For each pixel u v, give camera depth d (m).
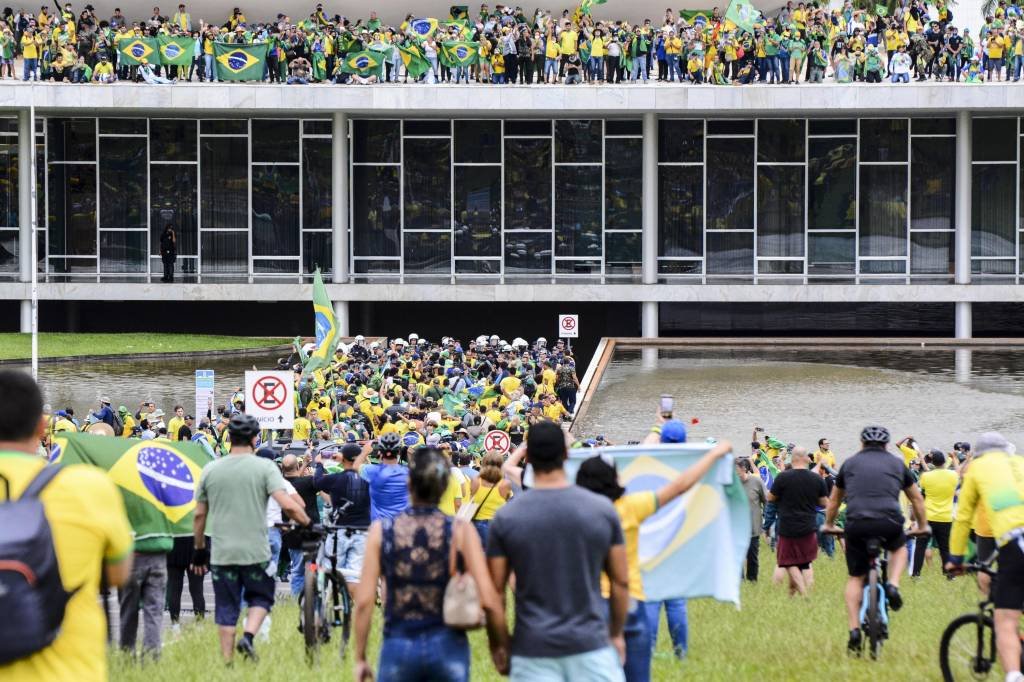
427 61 104.19
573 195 111.19
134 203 110.38
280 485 23.50
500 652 15.67
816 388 79.00
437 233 111.44
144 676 22.80
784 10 117.25
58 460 24.17
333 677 22.69
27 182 106.25
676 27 106.94
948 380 82.00
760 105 102.62
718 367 88.75
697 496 20.62
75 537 11.65
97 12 121.00
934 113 107.31
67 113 107.31
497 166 111.19
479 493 32.62
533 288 106.50
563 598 14.79
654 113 106.50
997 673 22.17
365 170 111.06
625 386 80.38
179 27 105.19
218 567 23.38
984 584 24.97
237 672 22.77
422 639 15.55
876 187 110.19
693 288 106.38
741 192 110.88
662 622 30.03
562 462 15.20
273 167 110.56
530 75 104.38
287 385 49.59
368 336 110.75
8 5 118.50
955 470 44.84
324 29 104.56
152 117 109.69
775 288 105.88
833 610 31.42
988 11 133.50
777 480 33.31
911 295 105.50
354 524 27.58
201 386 57.50
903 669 23.47
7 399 11.98
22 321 106.81
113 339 99.69
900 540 24.80
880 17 103.94
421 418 53.22
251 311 112.69
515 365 72.69
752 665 24.02
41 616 11.20
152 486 24.53
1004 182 109.81
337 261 108.00
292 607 33.53
